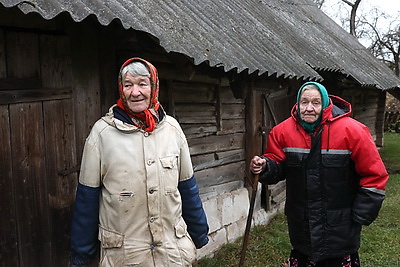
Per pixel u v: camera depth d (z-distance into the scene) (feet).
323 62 17.42
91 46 8.75
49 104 8.02
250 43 12.55
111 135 5.96
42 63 7.83
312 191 8.13
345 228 8.10
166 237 6.19
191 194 6.73
